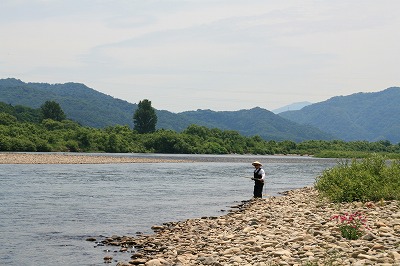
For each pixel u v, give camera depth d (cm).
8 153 9225
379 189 2597
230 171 6481
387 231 1597
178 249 1591
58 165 6881
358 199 2611
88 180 4584
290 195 3303
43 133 12900
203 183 4525
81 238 1892
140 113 17288
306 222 1939
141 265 1412
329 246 1403
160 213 2586
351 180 2791
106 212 2594
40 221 2278
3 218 2347
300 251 1365
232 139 17388
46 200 3047
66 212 2570
